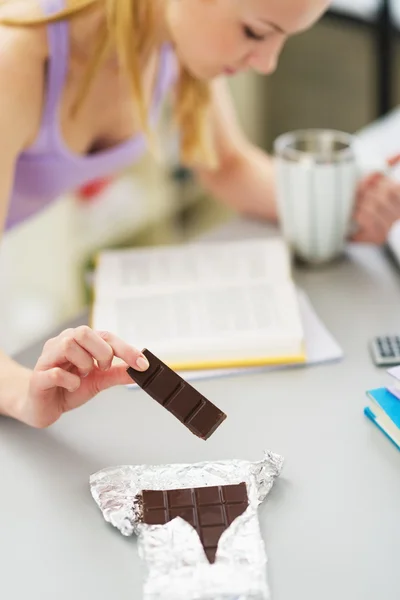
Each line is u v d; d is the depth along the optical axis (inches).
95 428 31.9
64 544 27.7
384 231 41.5
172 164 73.9
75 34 36.6
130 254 40.8
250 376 34.3
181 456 30.6
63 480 29.8
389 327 36.8
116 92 40.0
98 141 41.6
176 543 27.1
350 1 71.6
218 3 35.0
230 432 31.5
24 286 67.2
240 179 45.1
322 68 74.2
